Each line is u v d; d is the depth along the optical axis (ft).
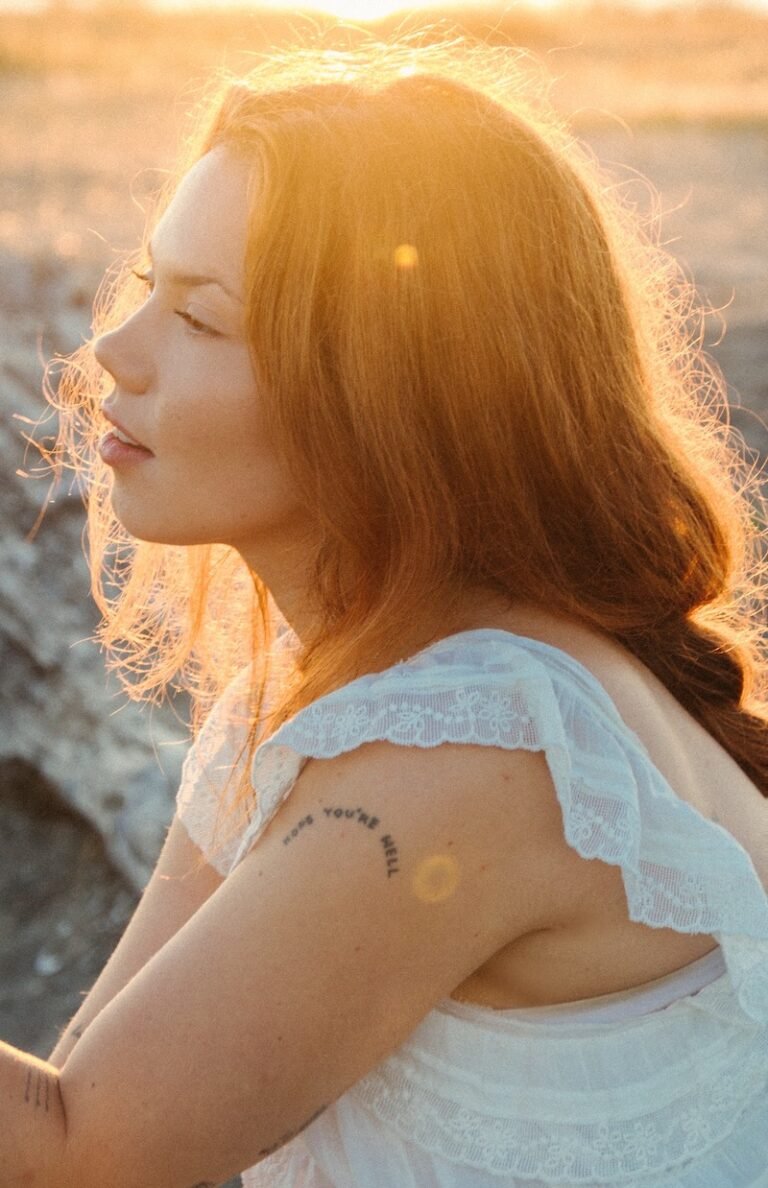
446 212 3.30
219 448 3.40
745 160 50.29
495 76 3.72
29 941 7.87
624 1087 3.26
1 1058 3.09
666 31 115.96
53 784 8.43
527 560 3.36
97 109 68.39
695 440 4.03
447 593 3.35
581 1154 3.26
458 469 3.31
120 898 7.89
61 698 9.16
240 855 3.22
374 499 3.32
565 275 3.40
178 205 3.41
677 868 3.19
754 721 3.69
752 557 4.41
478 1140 3.27
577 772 3.12
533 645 3.24
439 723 3.11
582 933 3.22
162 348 3.41
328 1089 3.12
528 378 3.33
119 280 4.35
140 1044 3.06
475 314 3.29
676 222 35.91
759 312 23.24
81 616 10.15
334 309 3.28
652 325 4.05
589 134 56.80
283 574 3.61
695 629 3.65
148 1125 3.05
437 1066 3.27
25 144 52.47
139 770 8.39
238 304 3.34
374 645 3.30
